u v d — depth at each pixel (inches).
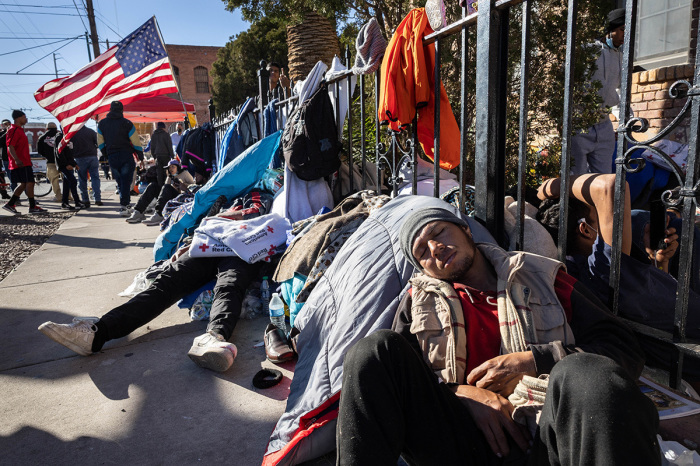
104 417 85.5
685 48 183.2
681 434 55.7
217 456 73.7
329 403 69.6
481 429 53.6
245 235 123.8
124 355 109.9
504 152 87.8
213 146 305.7
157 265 150.5
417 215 68.3
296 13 271.3
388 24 223.5
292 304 104.3
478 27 85.6
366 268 82.1
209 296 127.3
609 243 77.0
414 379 51.5
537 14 139.3
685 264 62.9
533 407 50.6
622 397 39.8
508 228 90.0
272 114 204.2
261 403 87.5
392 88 108.2
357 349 52.6
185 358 106.8
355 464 48.9
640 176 97.3
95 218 339.6
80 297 154.7
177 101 534.6
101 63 281.0
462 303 63.0
